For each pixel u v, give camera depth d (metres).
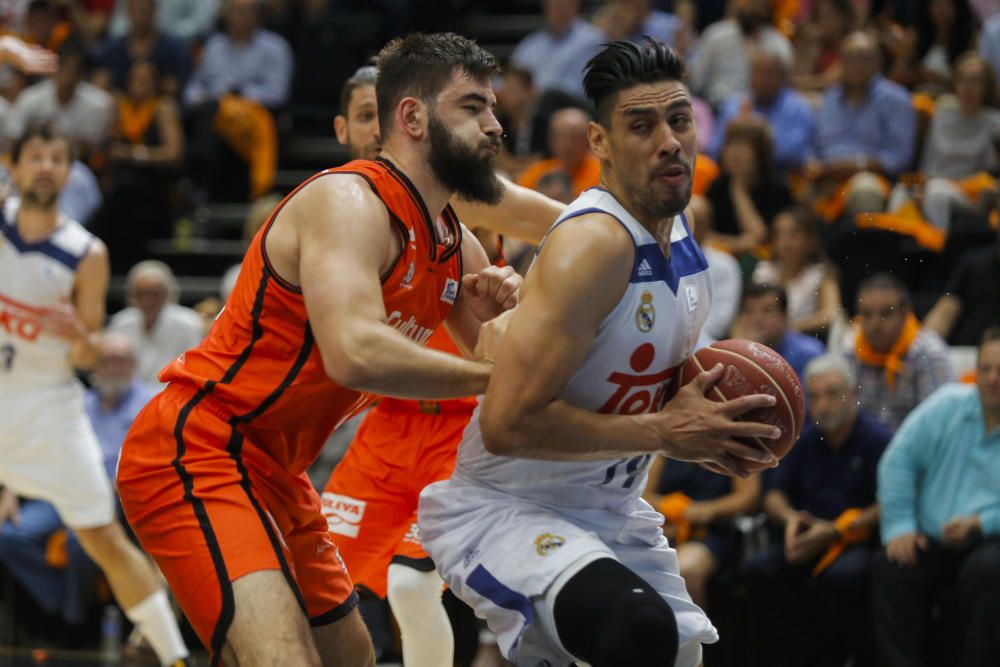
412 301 7.62
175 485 7.46
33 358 13.62
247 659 7.05
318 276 6.99
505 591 7.44
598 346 7.18
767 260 17.62
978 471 12.77
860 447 13.53
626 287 7.09
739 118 18.38
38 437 13.47
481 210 9.34
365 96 9.88
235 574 7.19
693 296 7.50
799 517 13.45
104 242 22.69
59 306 13.27
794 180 19.20
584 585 7.09
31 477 13.51
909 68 21.77
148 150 23.36
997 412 12.74
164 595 13.51
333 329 6.86
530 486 7.73
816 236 16.83
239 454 7.59
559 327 6.86
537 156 20.41
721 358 7.24
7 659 15.80
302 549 8.12
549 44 23.03
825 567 13.30
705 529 13.99
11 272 13.65
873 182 17.91
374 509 10.20
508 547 7.50
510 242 16.05
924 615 12.80
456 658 11.60
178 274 23.33
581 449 7.05
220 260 23.22
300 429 7.79
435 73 7.46
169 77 24.19
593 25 24.36
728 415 6.96
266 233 7.45
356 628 8.44
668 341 7.35
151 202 23.39
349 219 7.12
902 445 13.02
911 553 12.73
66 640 16.69
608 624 6.89
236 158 24.17
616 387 7.34
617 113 7.11
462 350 8.63
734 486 14.12
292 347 7.46
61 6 24.88
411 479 10.13
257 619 7.08
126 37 24.55
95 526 13.38
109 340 16.67
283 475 7.83
